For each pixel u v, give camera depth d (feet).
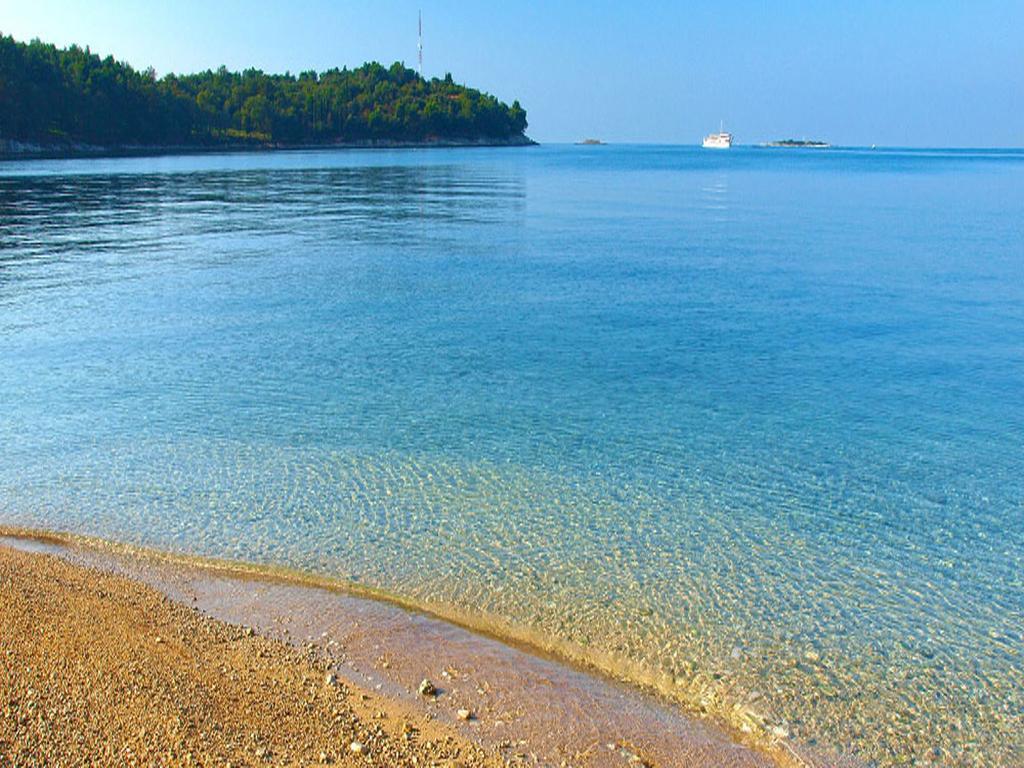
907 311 73.41
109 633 24.61
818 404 49.73
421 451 42.29
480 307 75.36
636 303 77.15
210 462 40.57
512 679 24.86
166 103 513.86
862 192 244.01
